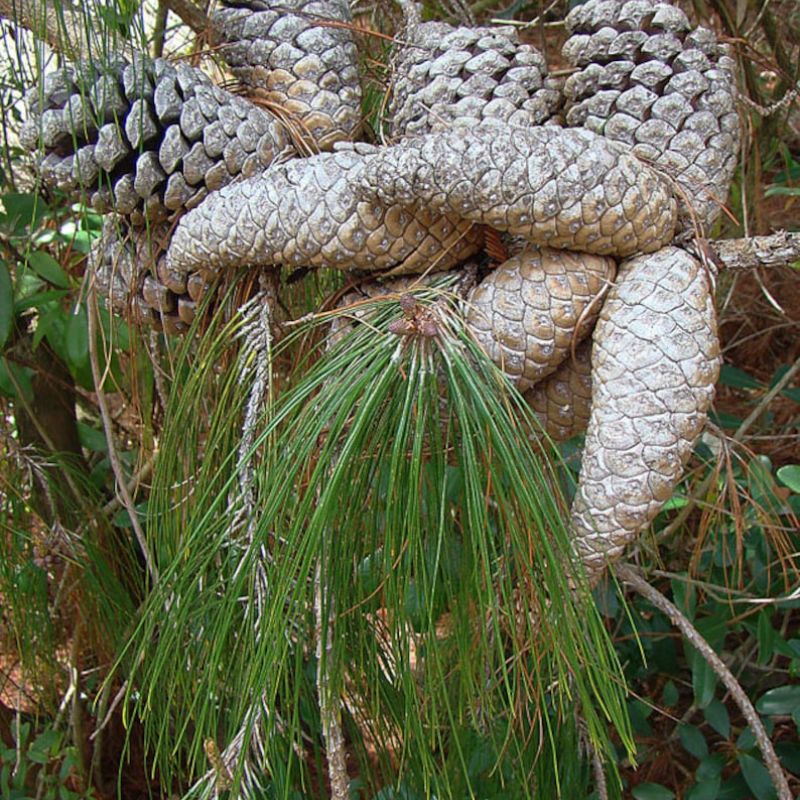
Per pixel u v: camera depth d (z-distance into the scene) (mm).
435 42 421
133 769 803
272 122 437
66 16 438
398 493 364
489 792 510
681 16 405
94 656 752
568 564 368
